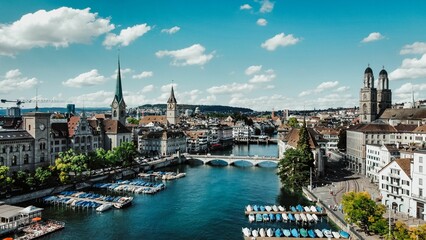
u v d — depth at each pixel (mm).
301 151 162875
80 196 145750
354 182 166125
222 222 119250
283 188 167750
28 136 165000
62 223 114312
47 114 172875
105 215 126125
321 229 110625
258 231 107625
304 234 103625
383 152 158625
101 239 104062
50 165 166500
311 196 141750
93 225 115562
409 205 114688
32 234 103875
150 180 189250
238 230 111688
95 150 199500
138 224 117188
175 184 179125
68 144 196375
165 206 138250
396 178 119062
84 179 167125
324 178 176125
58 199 139250
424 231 78688
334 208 123312
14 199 133750
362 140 188000
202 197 151875
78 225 115375
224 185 175875
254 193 158125
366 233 99750
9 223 105500
